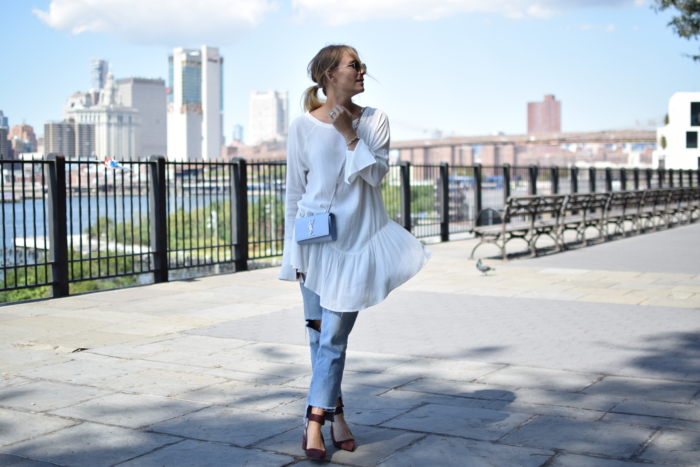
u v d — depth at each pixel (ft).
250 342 16.08
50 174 22.16
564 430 9.93
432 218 41.16
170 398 11.77
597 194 38.63
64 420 10.66
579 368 13.41
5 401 11.63
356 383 12.61
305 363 14.14
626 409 10.86
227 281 26.14
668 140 144.36
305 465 8.84
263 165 30.07
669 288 23.35
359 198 9.09
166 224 25.99
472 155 602.44
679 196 54.44
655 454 8.96
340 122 8.73
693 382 12.34
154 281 25.75
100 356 14.80
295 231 9.07
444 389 12.16
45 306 20.98
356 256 9.02
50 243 22.49
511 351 14.83
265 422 10.52
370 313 19.26
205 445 9.57
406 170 38.45
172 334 16.98
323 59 8.99
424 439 9.68
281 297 22.58
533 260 31.60
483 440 9.59
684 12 53.72
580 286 23.89
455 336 16.33
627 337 16.05
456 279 25.70
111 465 8.87
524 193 51.29
